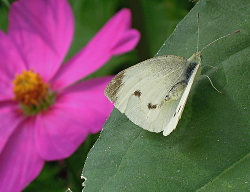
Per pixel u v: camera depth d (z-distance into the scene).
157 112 0.25
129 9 0.34
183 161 0.24
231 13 0.25
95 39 0.33
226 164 0.24
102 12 0.37
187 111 0.25
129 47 0.32
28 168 0.30
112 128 0.25
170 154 0.24
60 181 0.33
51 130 0.31
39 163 0.30
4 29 0.37
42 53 0.34
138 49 0.35
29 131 0.31
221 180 0.24
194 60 0.25
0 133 0.32
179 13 0.34
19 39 0.34
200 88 0.25
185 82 0.26
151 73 0.26
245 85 0.25
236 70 0.25
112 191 0.24
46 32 0.34
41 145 0.30
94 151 0.24
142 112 0.25
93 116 0.31
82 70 0.33
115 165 0.24
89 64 0.32
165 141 0.24
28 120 0.32
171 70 0.26
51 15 0.34
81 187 0.32
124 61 0.35
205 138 0.24
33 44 0.34
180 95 0.26
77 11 0.37
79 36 0.37
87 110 0.31
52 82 0.33
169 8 0.34
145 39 0.35
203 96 0.25
